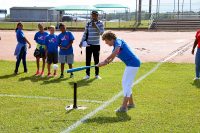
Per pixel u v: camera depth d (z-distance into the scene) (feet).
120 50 22.63
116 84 32.86
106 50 63.87
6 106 24.72
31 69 41.88
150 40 85.30
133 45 73.20
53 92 29.32
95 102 25.98
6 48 67.51
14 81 34.30
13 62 48.14
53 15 196.95
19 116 22.24
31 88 30.94
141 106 24.76
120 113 22.93
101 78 36.11
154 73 39.37
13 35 103.91
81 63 47.65
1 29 139.23
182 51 61.16
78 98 27.22
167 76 37.27
